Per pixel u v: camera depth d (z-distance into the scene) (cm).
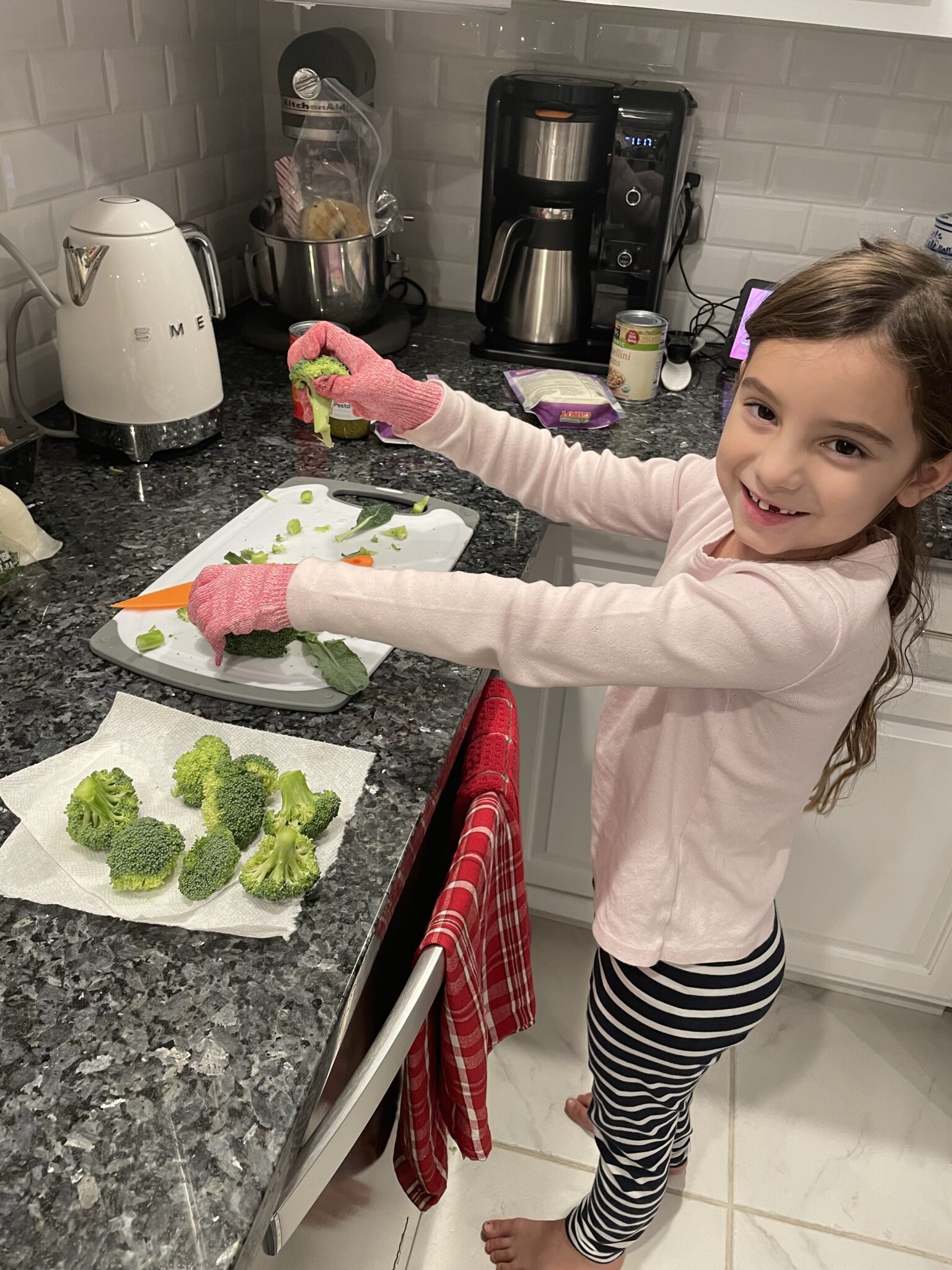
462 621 81
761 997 100
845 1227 143
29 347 141
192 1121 57
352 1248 83
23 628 100
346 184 159
